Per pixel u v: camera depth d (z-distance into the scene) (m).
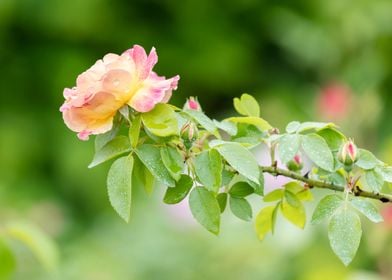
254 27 6.82
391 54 4.43
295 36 5.42
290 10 6.64
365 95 4.41
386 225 3.54
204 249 4.13
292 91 6.50
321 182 1.71
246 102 1.80
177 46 6.79
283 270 3.88
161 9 6.70
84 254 4.40
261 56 6.84
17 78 6.55
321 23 6.00
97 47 6.67
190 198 1.60
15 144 6.39
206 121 1.64
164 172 1.59
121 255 4.33
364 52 4.51
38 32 6.54
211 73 6.82
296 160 1.76
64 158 6.34
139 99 1.56
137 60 1.58
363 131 4.38
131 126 1.59
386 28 4.43
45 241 2.85
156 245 4.24
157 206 4.62
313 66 5.89
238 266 4.00
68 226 5.50
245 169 1.57
